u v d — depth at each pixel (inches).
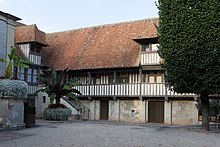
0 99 516.1
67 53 1087.0
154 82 904.9
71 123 703.7
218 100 789.9
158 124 873.5
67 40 1157.1
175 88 587.5
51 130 522.3
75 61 1028.5
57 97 812.0
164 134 509.7
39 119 829.8
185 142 416.5
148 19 1051.3
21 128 535.2
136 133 513.0
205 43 542.9
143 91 905.5
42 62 1059.3
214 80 542.3
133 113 953.5
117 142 394.9
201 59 546.3
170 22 585.3
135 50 952.9
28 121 564.1
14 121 525.0
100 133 494.6
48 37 1213.1
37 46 1007.6
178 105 895.7
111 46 1020.5
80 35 1151.6
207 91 555.5
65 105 892.0
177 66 570.3
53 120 780.6
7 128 501.4
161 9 610.9
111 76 986.7
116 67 927.7
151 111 937.5
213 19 541.0
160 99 912.3
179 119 889.5
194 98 842.8
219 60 537.3
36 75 997.8
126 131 543.2
